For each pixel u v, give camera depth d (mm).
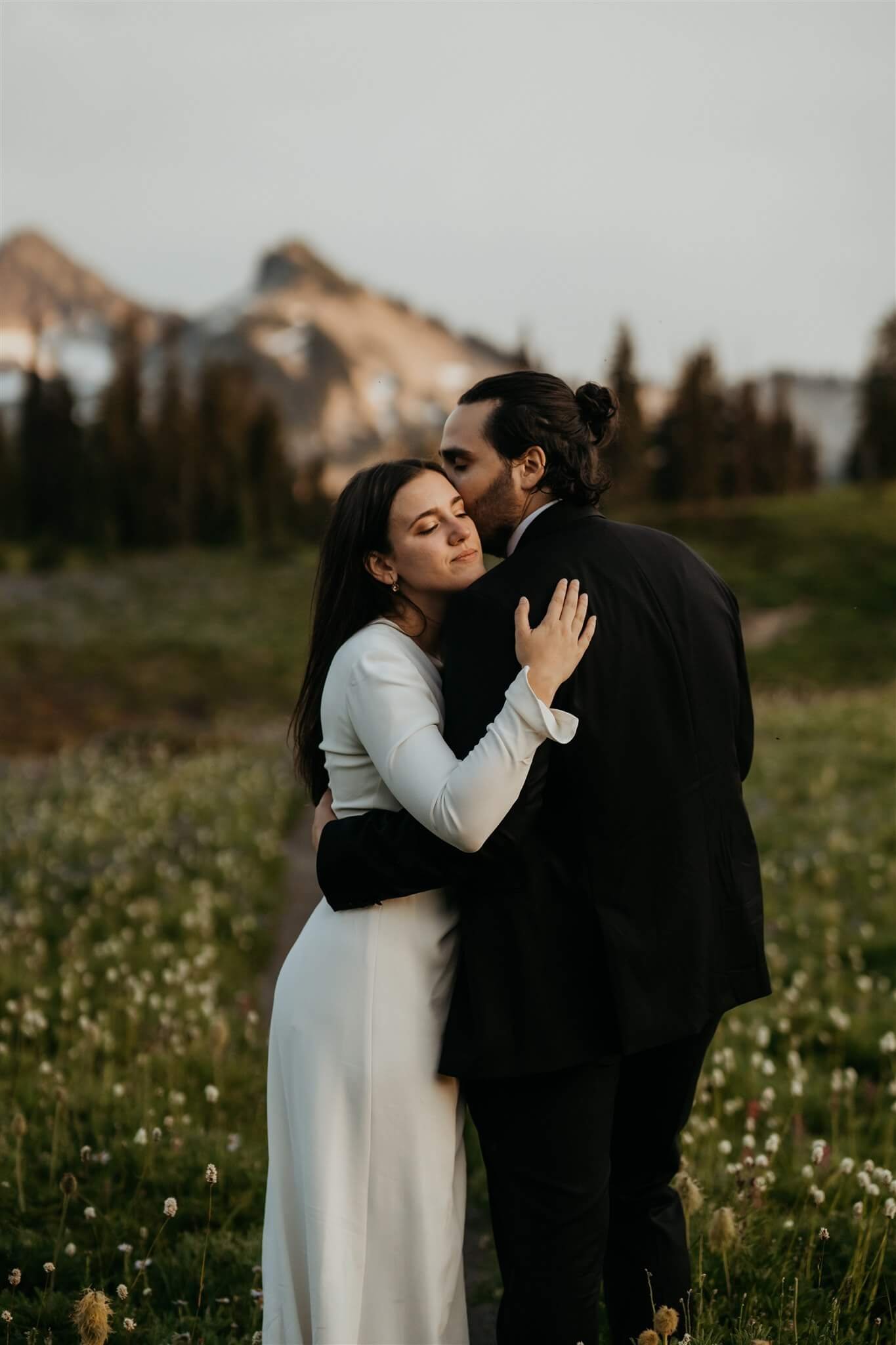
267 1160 4250
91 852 11352
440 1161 2549
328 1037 2537
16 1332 3115
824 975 6809
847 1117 4797
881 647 40875
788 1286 3215
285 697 38594
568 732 2299
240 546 72438
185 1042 5652
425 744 2406
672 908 2447
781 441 89812
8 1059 5211
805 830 10867
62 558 64438
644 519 62094
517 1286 2486
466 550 2646
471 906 2451
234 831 12594
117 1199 3932
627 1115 2750
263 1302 2932
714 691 2549
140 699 36906
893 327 69750
